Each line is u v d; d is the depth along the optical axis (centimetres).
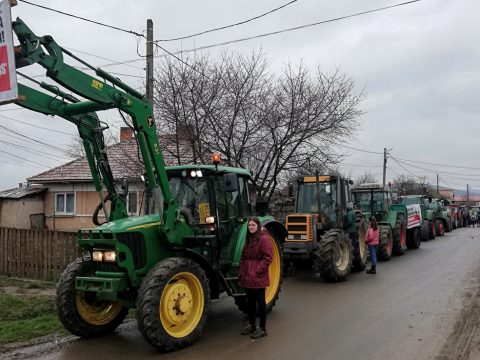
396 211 1698
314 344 609
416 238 1848
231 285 710
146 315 566
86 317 655
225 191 702
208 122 1391
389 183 1828
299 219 1133
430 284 1024
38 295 905
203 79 1390
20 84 602
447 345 594
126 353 590
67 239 1057
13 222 2262
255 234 660
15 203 2262
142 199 783
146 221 646
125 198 742
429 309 788
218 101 1408
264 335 648
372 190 1677
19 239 1147
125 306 641
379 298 888
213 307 853
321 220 1160
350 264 1126
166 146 1381
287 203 1569
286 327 697
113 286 591
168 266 596
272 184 1585
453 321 709
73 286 643
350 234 1234
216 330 689
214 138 1406
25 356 579
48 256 1088
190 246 671
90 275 666
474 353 562
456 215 3697
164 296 594
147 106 654
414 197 2355
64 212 2256
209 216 700
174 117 1360
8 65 507
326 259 1063
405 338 627
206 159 1414
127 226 620
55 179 2208
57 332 681
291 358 557
